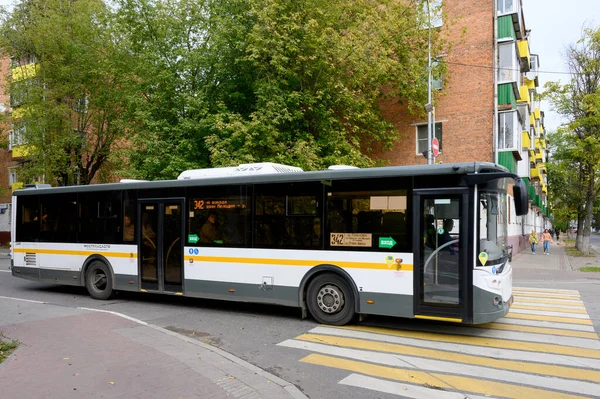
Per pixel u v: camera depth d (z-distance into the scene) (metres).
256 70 16.78
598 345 6.66
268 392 4.65
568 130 22.25
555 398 4.68
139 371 5.18
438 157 21.22
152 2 18.70
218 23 17.08
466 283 6.82
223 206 9.12
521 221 30.31
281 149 16.09
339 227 7.88
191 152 17.14
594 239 78.25
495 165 7.33
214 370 5.29
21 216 12.09
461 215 6.94
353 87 18.45
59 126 23.41
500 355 6.19
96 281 10.87
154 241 9.93
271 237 8.52
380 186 7.60
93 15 23.44
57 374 5.02
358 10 18.09
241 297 8.77
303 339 7.07
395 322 8.20
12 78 24.34
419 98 19.77
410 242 7.28
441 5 19.03
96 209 10.86
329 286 7.97
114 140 24.81
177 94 18.02
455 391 4.88
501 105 20.36
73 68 23.25
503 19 20.92
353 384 5.10
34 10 23.23
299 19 16.23
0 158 34.66
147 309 9.63
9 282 14.16
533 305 9.80
